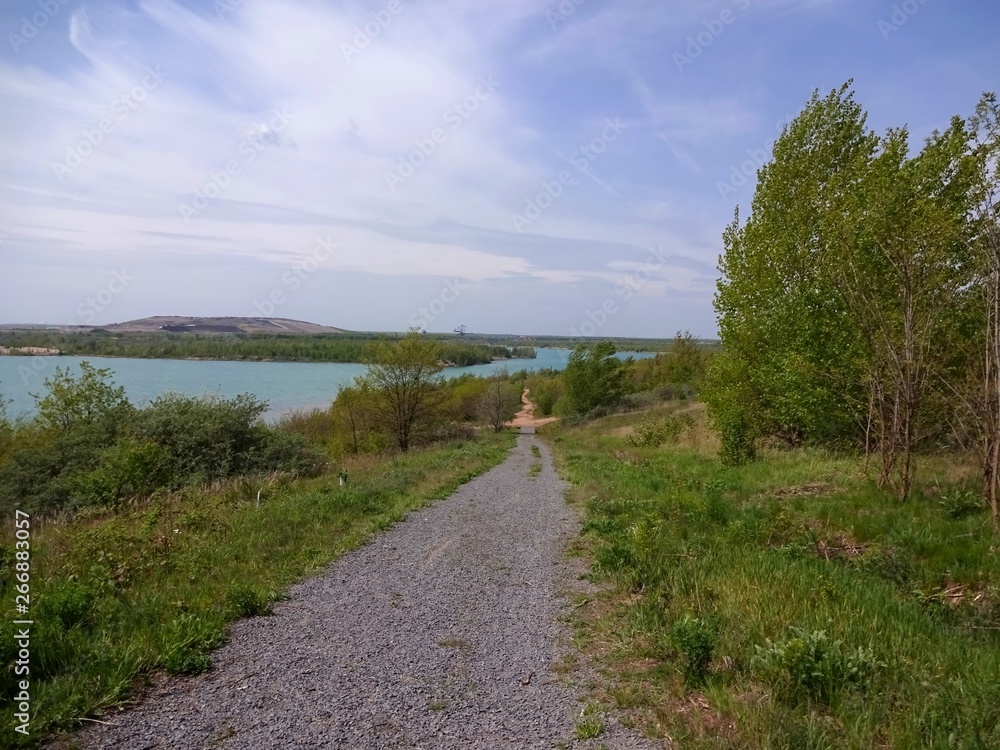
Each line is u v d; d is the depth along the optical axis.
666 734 3.36
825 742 3.12
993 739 3.08
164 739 3.34
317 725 3.50
